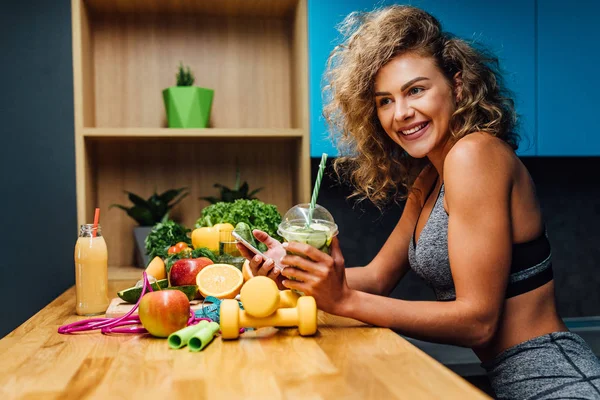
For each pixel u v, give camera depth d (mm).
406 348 962
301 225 1109
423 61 1285
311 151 2057
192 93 2062
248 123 2326
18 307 2135
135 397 727
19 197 2127
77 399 724
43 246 2143
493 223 1129
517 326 1240
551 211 2570
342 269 1110
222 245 1493
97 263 1298
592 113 2176
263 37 2340
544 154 2156
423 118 1295
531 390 1163
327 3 2043
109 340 1047
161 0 2113
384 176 1613
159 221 2143
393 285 1633
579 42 2162
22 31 2127
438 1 2080
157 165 2281
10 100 2121
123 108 2250
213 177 2311
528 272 1243
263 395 727
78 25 1966
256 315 1033
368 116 1460
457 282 1138
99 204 2244
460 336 1113
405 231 1627
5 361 907
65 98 2146
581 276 2594
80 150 1962
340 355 920
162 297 1037
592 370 1151
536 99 2146
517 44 2127
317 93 2051
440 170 1405
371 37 1325
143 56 2266
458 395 719
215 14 2289
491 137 1228
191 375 819
